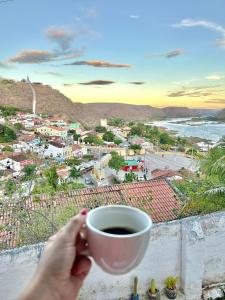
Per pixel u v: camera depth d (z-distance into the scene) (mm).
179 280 2941
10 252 2518
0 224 3256
